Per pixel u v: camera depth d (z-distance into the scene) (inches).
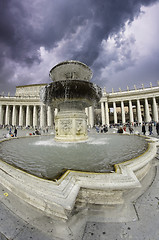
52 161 132.3
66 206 58.5
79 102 273.7
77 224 69.4
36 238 60.4
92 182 77.9
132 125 1470.2
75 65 259.8
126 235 61.9
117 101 1823.3
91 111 1683.1
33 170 104.9
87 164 119.6
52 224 68.5
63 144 237.3
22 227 66.6
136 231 64.1
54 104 300.5
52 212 67.1
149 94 1638.8
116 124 1606.8
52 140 300.4
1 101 1756.9
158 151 234.5
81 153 166.2
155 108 1594.5
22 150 191.0
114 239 59.8
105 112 1787.6
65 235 62.1
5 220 70.8
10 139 332.8
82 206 81.7
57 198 64.3
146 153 139.7
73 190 71.9
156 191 100.8
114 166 104.5
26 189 74.3
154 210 79.1
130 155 147.6
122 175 84.7
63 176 87.1
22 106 1830.7
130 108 1734.7
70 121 257.0
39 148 205.6
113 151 172.7
